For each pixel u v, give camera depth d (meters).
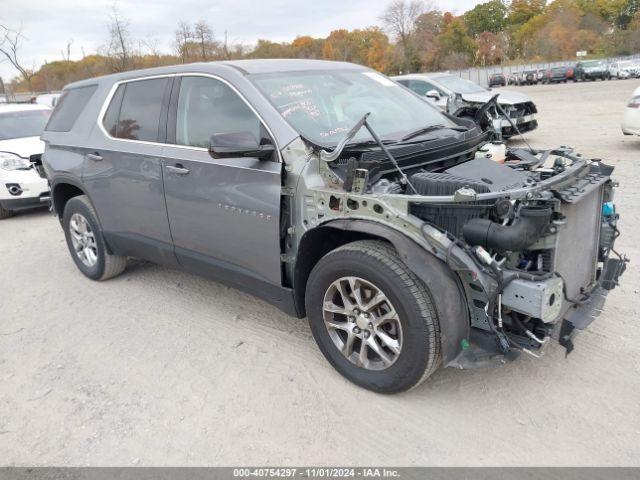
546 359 3.53
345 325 3.32
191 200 4.00
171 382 3.56
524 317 3.05
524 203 2.86
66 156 5.16
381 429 2.99
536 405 3.11
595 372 3.37
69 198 5.62
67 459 2.91
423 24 70.12
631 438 2.81
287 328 4.18
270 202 3.50
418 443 2.87
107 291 5.15
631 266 4.86
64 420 3.24
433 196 2.89
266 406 3.24
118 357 3.92
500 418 3.02
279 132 3.51
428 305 2.89
